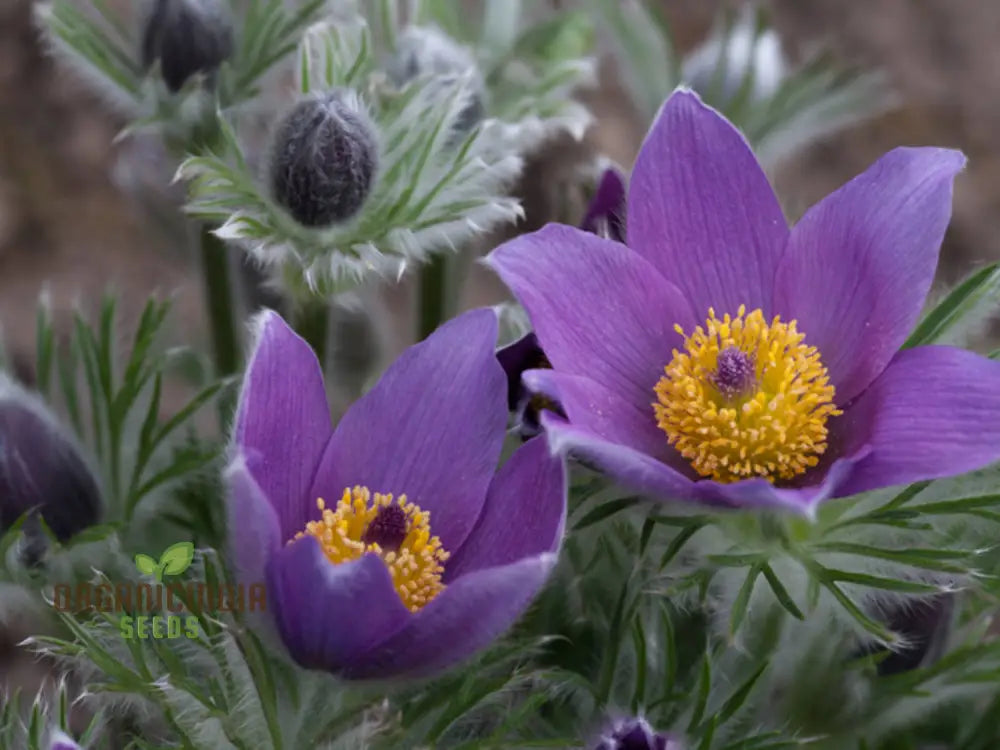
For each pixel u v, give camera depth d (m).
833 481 0.44
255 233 0.48
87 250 0.72
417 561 0.45
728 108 0.55
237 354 0.55
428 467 0.46
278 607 0.44
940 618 0.49
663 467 0.44
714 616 0.49
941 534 0.47
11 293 0.70
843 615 0.47
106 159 0.74
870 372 0.46
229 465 0.44
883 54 0.79
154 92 0.51
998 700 0.52
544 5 0.58
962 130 0.77
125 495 0.51
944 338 0.47
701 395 0.47
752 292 0.48
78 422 0.51
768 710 0.49
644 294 0.47
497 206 0.48
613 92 0.72
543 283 0.46
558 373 0.45
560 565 0.50
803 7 0.81
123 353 0.55
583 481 0.46
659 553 0.47
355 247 0.48
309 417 0.45
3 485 0.48
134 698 0.47
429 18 0.55
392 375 0.46
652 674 0.49
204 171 0.48
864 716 0.50
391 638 0.43
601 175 0.50
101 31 0.51
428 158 0.49
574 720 0.49
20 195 0.73
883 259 0.46
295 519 0.45
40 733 0.47
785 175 0.76
